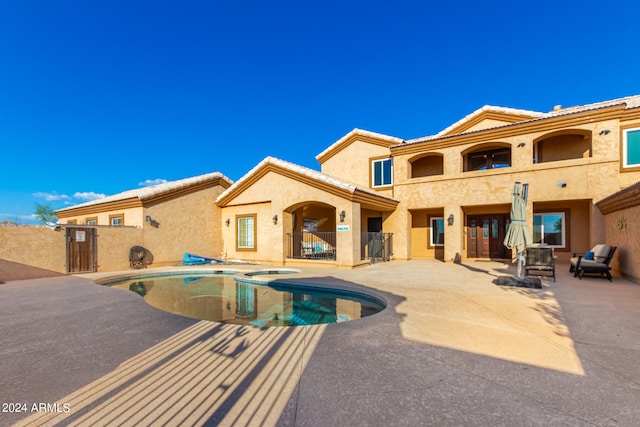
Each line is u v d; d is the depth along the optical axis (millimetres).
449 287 9852
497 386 3701
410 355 4609
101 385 3801
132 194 19594
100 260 15414
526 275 11633
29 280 12555
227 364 4371
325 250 19531
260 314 8609
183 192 18969
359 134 21906
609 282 10438
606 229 13359
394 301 7965
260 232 19141
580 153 16312
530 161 15523
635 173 13680
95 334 5691
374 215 20922
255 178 19047
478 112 18953
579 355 4570
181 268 16109
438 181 18000
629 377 3906
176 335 5621
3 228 12633
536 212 17422
